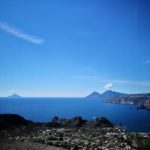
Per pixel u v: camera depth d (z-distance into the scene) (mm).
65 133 45000
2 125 49719
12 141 33125
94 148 30797
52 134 42750
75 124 64875
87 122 67000
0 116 55375
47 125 60125
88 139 38125
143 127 98688
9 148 27656
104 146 32312
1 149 26797
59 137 38750
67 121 66812
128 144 34531
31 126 53844
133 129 89438
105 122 67688
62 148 29734
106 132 49188
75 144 33156
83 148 30641
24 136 39469
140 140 37188
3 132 42625
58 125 62906
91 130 52188
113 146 32469
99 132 48562
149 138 39719
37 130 48500
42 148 28719
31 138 36969
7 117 55656
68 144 32844
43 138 36969
